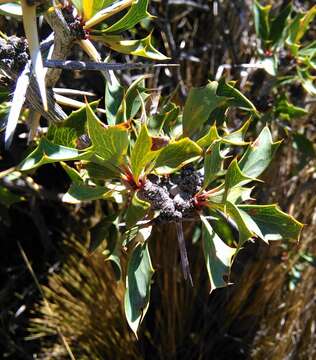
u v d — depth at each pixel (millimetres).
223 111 209
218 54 391
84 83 361
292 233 174
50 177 392
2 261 442
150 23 343
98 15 166
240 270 385
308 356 399
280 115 309
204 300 395
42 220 406
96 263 389
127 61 358
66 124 168
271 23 287
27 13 140
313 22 396
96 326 390
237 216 165
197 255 380
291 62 297
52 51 171
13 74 171
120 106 186
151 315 400
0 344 416
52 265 434
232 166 167
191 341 394
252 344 393
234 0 360
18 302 424
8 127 147
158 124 188
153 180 180
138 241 173
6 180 327
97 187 172
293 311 394
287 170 391
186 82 388
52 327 402
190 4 373
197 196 179
